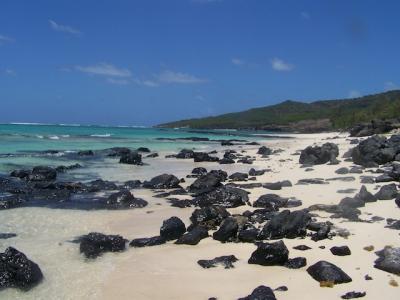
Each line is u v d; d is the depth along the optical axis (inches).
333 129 5698.8
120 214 845.8
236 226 671.8
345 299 452.1
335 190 1000.9
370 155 1432.1
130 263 571.5
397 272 511.2
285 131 6766.7
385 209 789.2
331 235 645.3
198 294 476.7
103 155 2009.1
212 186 1086.4
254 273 530.3
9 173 1343.5
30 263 508.1
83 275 530.0
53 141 2938.0
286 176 1274.6
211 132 6343.5
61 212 849.5
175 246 642.2
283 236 653.3
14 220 780.6
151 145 2940.5
